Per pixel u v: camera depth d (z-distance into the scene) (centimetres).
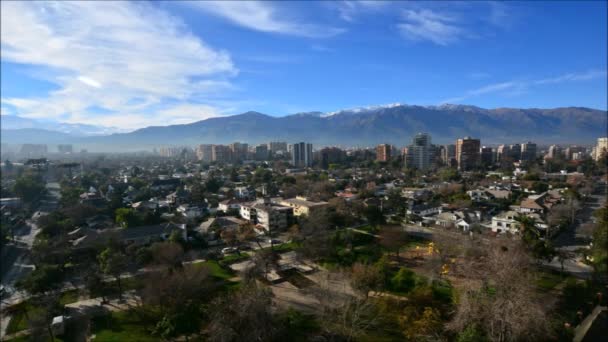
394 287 5659
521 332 3369
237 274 6575
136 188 16225
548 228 8662
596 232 7050
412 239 8756
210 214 11444
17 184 13600
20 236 9619
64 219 9750
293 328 4344
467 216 10025
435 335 3850
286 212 9962
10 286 6344
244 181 18925
